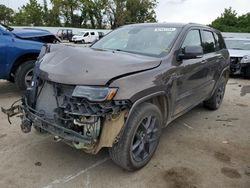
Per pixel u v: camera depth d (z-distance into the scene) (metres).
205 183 3.28
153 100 3.59
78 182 3.21
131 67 3.19
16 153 3.77
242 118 5.61
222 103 6.75
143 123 3.36
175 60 3.88
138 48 4.12
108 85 2.90
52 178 3.27
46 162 3.59
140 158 3.44
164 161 3.71
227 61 6.09
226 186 3.24
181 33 4.21
